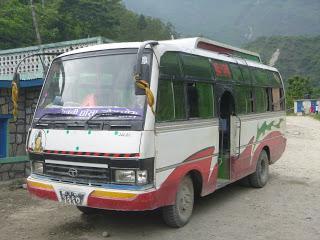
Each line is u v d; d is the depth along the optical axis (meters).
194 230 6.70
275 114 10.89
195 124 6.89
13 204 8.05
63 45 11.78
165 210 6.54
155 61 6.03
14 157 9.88
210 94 7.55
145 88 5.47
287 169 12.60
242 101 8.88
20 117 10.66
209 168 7.36
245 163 8.98
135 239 6.27
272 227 6.94
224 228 6.84
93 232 6.58
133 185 5.65
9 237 6.34
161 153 5.99
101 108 6.07
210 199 8.77
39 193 6.33
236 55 9.64
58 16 31.80
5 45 27.03
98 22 35.50
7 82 9.89
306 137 23.44
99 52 6.52
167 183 6.13
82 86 6.45
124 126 5.74
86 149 5.90
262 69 10.28
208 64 7.61
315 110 58.31
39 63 12.42
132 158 5.61
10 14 28.16
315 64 99.38
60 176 6.19
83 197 5.85
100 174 5.83
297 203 8.52
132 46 6.30
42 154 6.36
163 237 6.36
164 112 6.12
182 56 6.79
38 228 6.76
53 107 6.52
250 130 9.21
